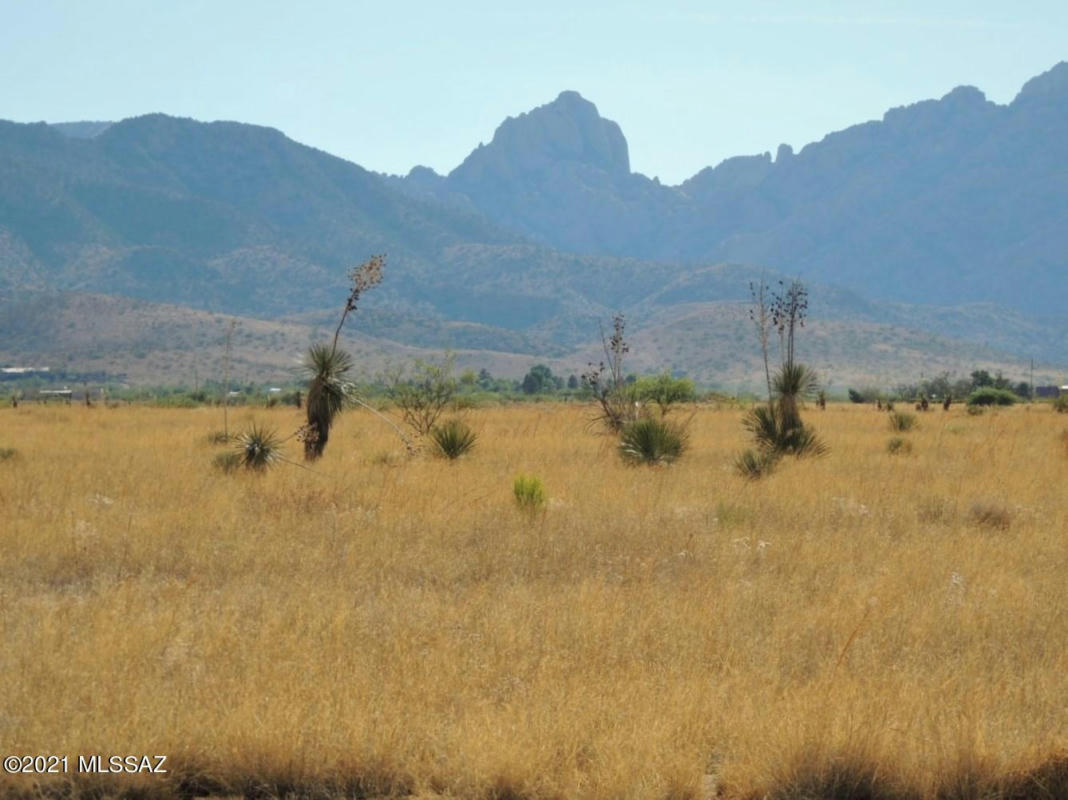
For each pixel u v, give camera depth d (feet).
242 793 42.09
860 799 42.47
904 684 50.26
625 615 62.13
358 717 44.68
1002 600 68.44
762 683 51.13
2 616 60.13
